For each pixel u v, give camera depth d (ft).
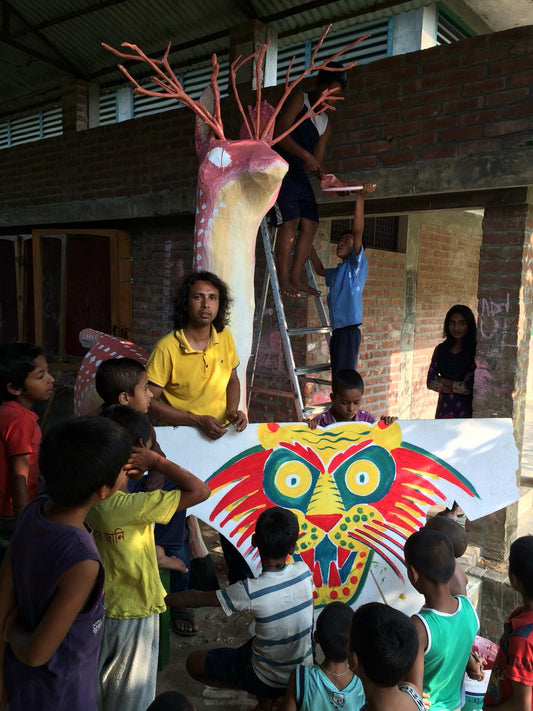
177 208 19.63
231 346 11.12
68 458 5.38
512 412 13.93
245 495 10.70
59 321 24.29
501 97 13.32
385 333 24.00
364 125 15.42
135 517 7.32
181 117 19.33
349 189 12.94
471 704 9.20
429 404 28.32
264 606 8.10
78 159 22.80
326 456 11.00
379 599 10.57
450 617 7.41
